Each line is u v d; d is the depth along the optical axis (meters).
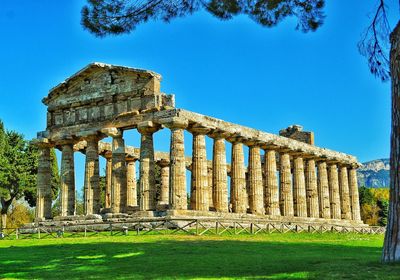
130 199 71.88
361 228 77.50
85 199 64.44
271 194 72.12
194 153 62.12
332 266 24.25
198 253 33.72
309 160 81.38
